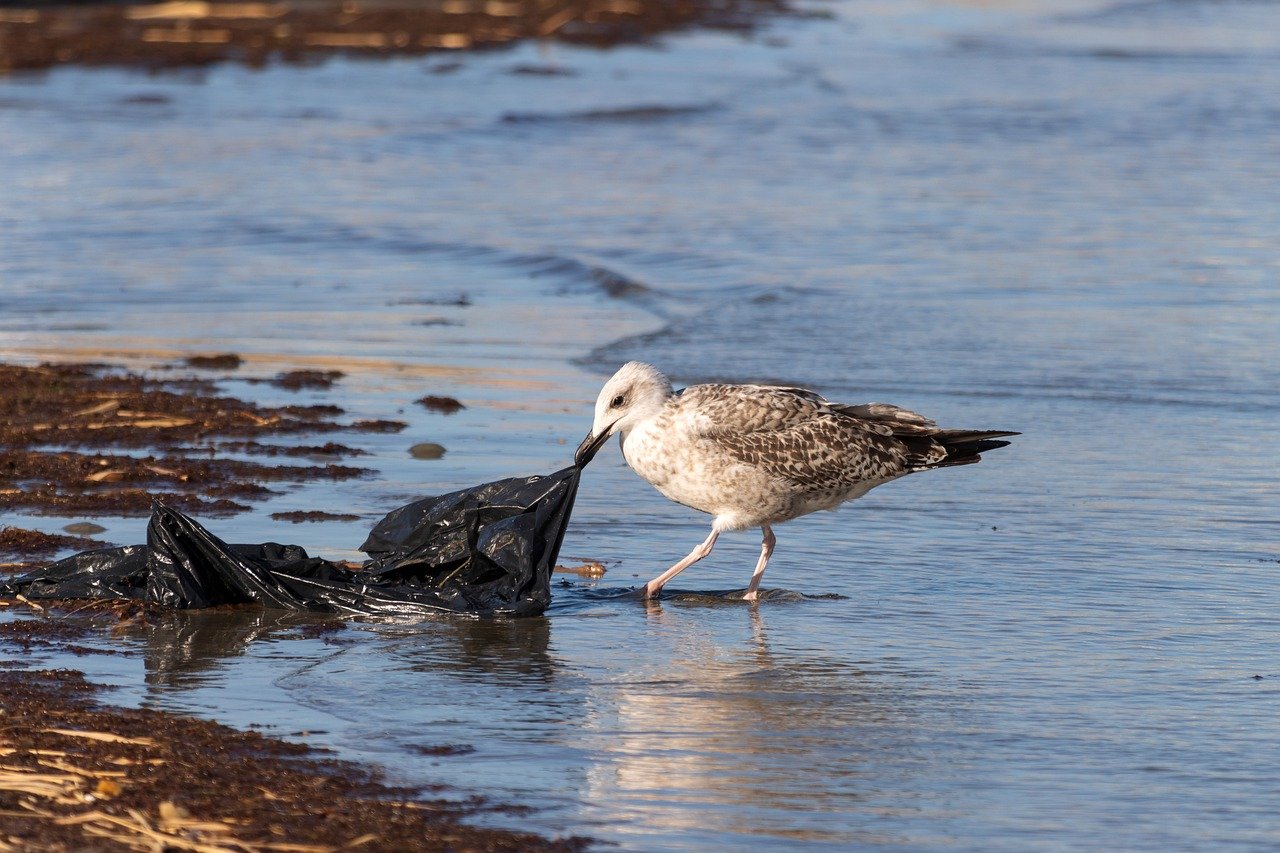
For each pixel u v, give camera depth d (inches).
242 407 651.5
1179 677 383.9
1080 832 304.7
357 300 877.8
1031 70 2039.9
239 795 310.2
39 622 417.4
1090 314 834.2
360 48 2108.8
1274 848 298.5
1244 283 903.7
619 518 526.0
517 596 438.6
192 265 957.2
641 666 394.0
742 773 329.7
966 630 419.2
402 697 370.3
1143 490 551.8
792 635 417.1
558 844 295.1
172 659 392.8
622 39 2276.1
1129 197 1178.0
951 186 1231.5
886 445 465.1
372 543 465.4
